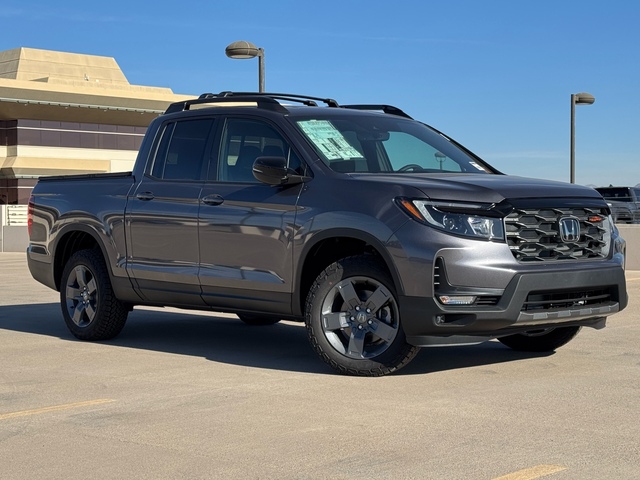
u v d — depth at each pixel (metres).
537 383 6.59
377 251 6.86
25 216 28.92
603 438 5.09
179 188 8.10
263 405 5.97
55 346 8.54
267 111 7.82
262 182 7.53
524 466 4.57
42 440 5.19
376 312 6.86
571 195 6.98
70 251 9.32
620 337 8.80
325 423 5.48
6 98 42.06
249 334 9.32
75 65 51.03
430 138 8.19
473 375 6.91
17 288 14.60
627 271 17.67
